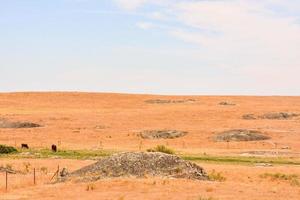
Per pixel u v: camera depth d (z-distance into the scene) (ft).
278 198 121.19
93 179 142.31
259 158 257.55
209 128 414.41
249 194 124.98
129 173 145.79
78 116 497.87
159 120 476.13
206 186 132.77
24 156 255.50
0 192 128.06
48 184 141.79
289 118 486.79
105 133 398.83
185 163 153.07
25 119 466.29
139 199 114.93
